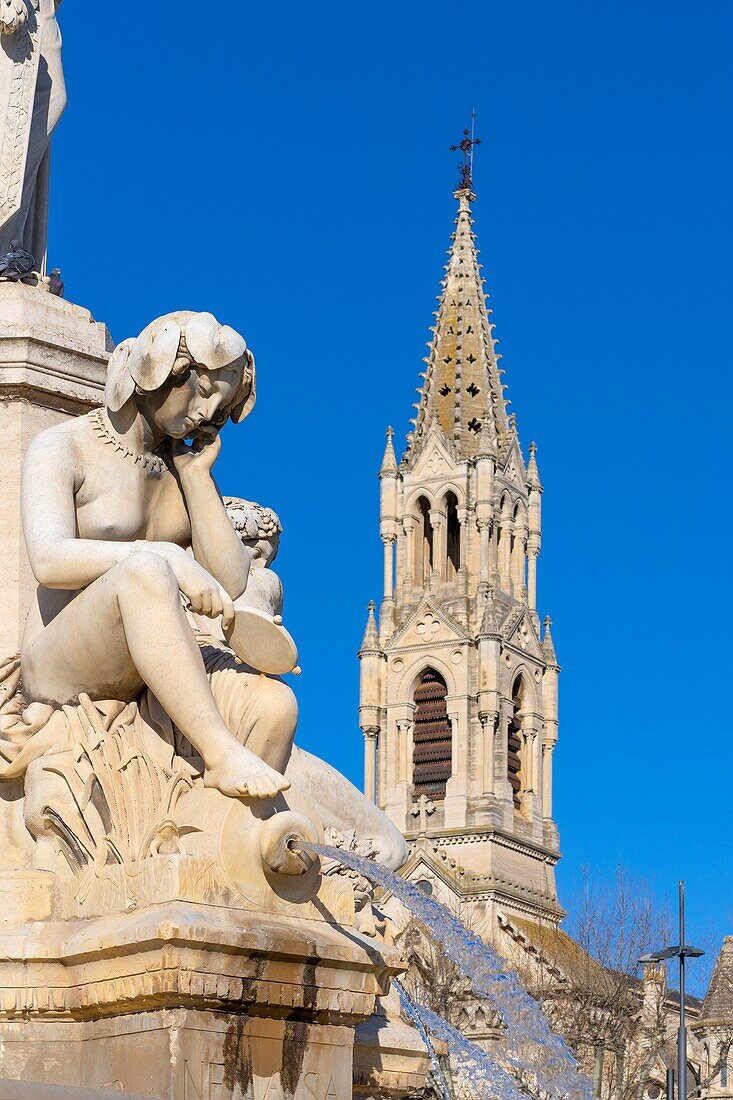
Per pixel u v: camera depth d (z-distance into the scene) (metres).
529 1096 10.29
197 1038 6.23
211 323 7.19
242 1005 6.32
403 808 127.56
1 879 6.88
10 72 8.90
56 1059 6.59
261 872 6.54
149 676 6.75
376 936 7.81
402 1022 8.01
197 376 7.27
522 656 132.38
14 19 8.83
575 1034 58.59
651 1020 60.16
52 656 7.10
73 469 7.45
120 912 6.55
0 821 7.29
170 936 6.14
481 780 126.25
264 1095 6.35
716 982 62.97
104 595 6.87
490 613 129.88
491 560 132.50
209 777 6.70
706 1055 61.09
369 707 130.00
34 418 8.53
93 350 8.70
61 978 6.61
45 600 7.45
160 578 6.79
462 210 142.25
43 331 8.52
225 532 7.62
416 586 133.25
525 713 132.25
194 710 6.71
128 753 6.91
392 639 131.38
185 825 6.62
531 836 128.75
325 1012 6.50
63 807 6.96
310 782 8.07
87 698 7.03
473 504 133.25
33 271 8.94
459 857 124.25
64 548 7.05
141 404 7.45
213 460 7.62
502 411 138.12
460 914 104.94
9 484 8.41
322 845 6.68
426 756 128.88
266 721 7.06
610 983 59.53
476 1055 8.81
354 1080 7.55
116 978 6.36
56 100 9.16
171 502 7.73
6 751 7.18
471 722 127.94
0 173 8.88
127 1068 6.35
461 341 138.38
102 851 6.84
